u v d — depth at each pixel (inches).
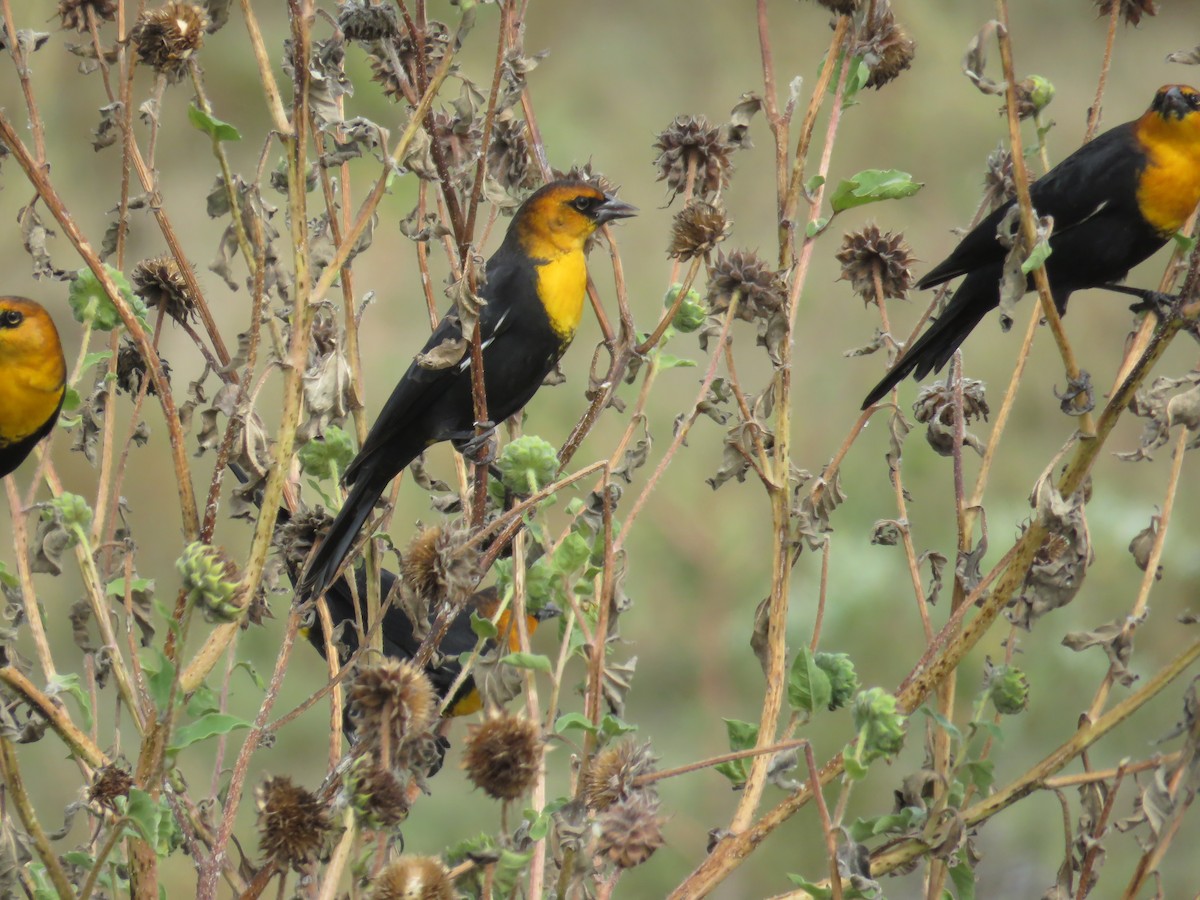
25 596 239.1
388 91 283.9
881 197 251.1
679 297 255.6
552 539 266.7
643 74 894.4
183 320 267.4
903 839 236.7
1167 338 231.9
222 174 234.1
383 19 243.0
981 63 216.7
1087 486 254.2
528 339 338.6
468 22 221.0
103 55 253.3
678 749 570.6
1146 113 327.9
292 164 216.1
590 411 264.2
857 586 572.1
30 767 527.2
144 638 256.5
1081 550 239.5
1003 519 607.5
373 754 205.5
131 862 220.5
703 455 646.5
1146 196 323.9
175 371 675.4
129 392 276.2
